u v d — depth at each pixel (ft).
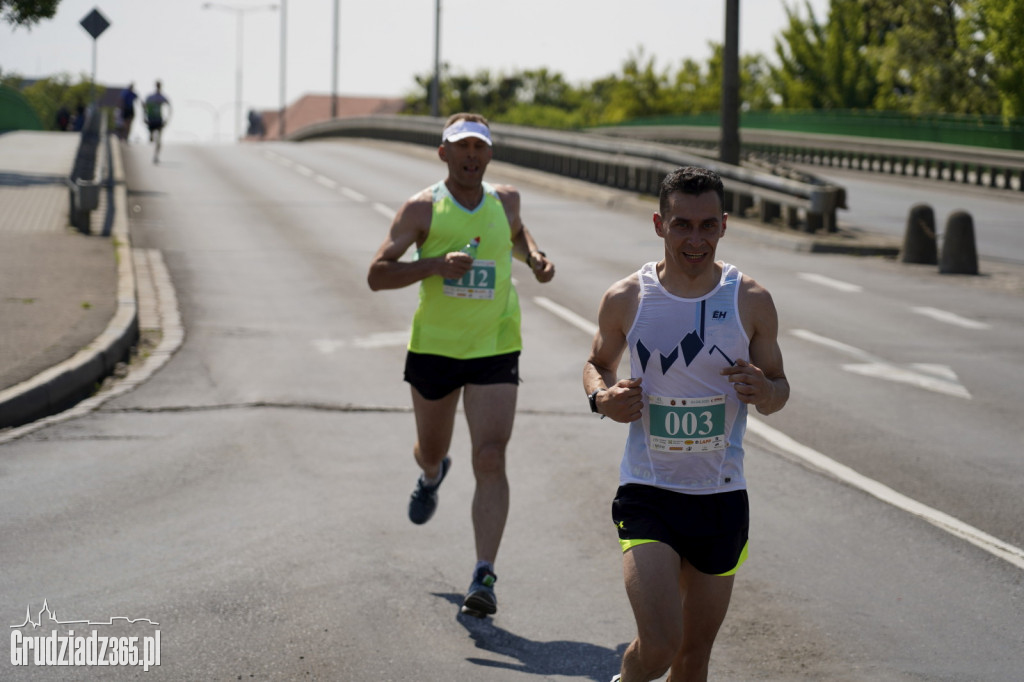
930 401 41.60
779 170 94.58
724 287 16.92
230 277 64.95
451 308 24.43
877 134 170.19
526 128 139.03
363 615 22.70
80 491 30.04
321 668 20.30
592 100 474.08
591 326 54.44
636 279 17.25
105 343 44.24
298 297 59.98
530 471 32.68
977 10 163.63
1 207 84.17
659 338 16.89
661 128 253.65
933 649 21.49
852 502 30.30
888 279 70.38
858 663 20.85
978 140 147.74
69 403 39.83
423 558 25.99
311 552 26.04
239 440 35.24
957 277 71.51
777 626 22.49
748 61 317.01
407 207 24.54
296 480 31.53
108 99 542.98
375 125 208.74
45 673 19.72
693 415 16.87
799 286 67.15
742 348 16.87
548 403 40.45
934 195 131.44
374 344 49.65
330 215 93.25
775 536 27.68
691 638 17.40
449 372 24.64
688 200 16.38
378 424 37.47
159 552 25.80
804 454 34.78
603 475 32.37
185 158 149.48
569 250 79.05
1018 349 50.85
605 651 21.33
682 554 17.06
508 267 24.93
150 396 40.24
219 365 45.19
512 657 21.01
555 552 26.50
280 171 134.31
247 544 26.45
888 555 26.50
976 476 32.78
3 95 186.70
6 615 22.21
